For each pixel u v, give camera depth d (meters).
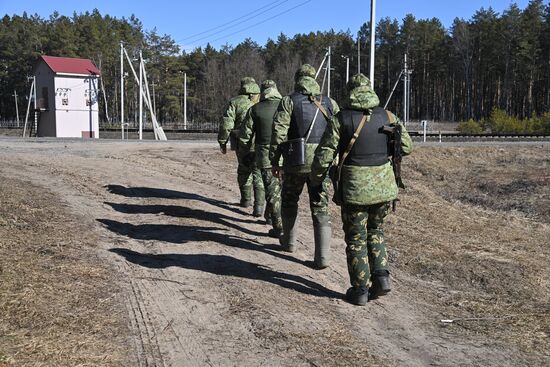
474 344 4.62
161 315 4.77
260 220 8.45
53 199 8.60
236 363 4.03
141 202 9.02
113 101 90.31
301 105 6.16
